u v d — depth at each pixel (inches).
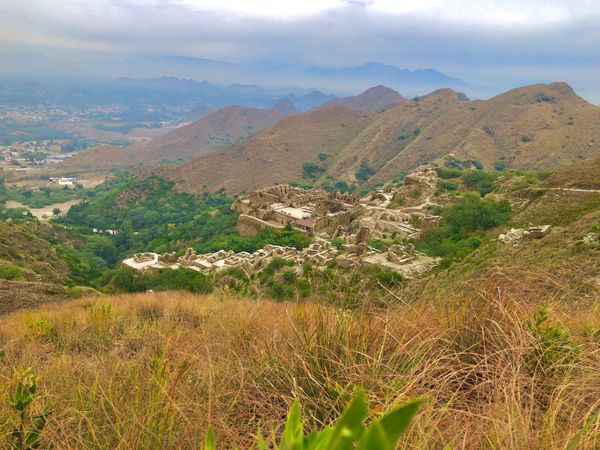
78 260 3216.0
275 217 3233.3
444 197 3011.8
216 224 3725.4
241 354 190.1
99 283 2413.9
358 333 165.2
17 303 1063.0
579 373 138.9
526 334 154.7
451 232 2233.0
